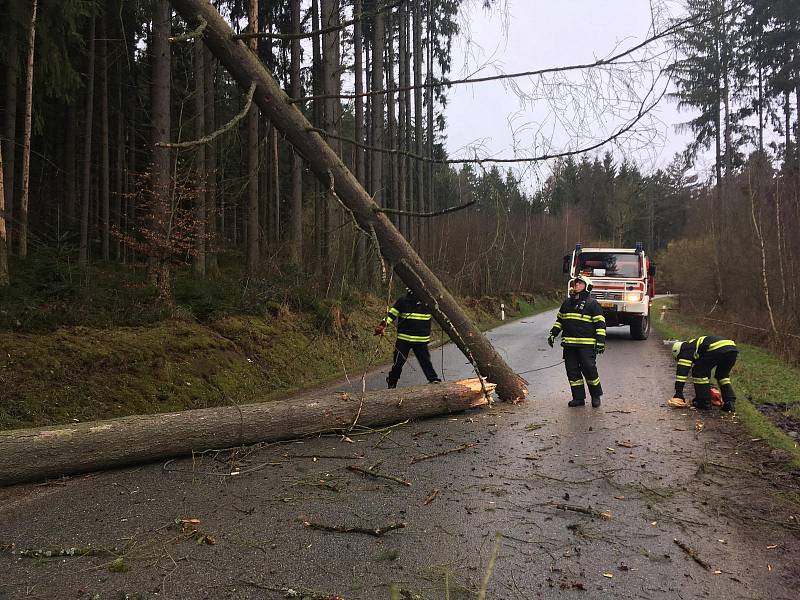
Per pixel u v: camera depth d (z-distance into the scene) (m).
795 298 15.08
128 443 4.85
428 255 12.65
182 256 11.87
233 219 15.20
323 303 12.91
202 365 8.62
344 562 3.18
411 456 5.24
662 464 4.91
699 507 3.97
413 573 3.05
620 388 8.64
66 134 19.50
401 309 7.94
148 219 10.30
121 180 20.50
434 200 22.45
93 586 2.93
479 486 4.41
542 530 3.60
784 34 22.30
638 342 15.59
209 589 2.90
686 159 25.72
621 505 4.01
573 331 7.32
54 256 9.55
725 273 20.38
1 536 3.56
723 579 2.99
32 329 7.64
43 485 4.51
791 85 23.39
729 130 24.53
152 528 3.66
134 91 18.55
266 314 11.60
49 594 2.85
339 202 5.93
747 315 17.53
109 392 7.02
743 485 4.41
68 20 11.44
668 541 3.44
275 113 6.10
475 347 7.47
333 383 9.80
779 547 3.37
